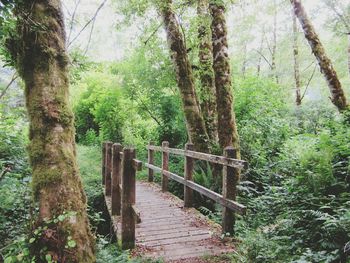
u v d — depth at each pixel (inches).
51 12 129.9
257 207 239.6
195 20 351.6
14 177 185.6
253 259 155.3
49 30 127.7
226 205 189.6
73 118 130.6
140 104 551.2
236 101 418.6
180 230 205.3
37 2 127.2
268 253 154.0
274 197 233.5
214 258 162.6
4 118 226.1
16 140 210.4
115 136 590.6
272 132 404.5
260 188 309.6
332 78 353.7
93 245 122.0
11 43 127.3
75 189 120.6
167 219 228.8
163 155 326.6
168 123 497.0
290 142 304.3
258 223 213.3
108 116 585.6
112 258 151.9
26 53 124.7
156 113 534.3
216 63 299.6
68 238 104.5
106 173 292.7
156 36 419.2
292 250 161.6
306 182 208.7
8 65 141.6
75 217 115.7
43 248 106.0
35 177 117.6
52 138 121.1
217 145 325.4
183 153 266.8
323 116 556.4
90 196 312.0
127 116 575.8
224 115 295.4
